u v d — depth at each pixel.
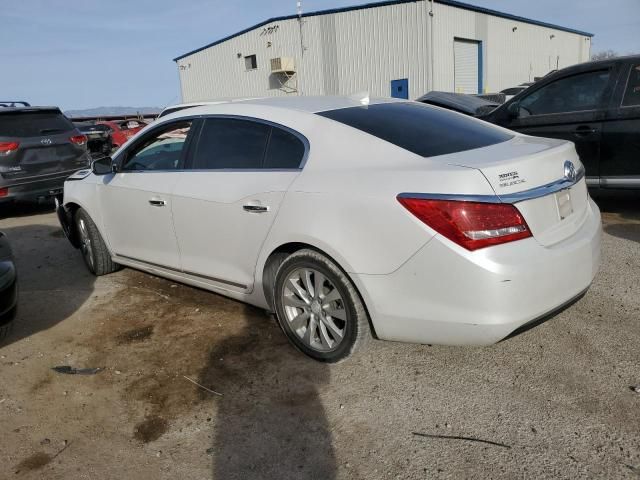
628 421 2.62
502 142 3.27
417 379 3.09
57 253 6.07
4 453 2.68
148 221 4.20
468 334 2.67
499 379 3.04
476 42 25.44
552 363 3.16
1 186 8.02
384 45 23.11
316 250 3.09
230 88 29.28
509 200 2.61
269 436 2.71
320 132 3.25
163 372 3.34
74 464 2.58
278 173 3.31
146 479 2.47
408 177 2.75
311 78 25.58
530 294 2.62
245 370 3.30
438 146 3.04
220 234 3.64
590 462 2.39
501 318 2.60
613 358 3.16
